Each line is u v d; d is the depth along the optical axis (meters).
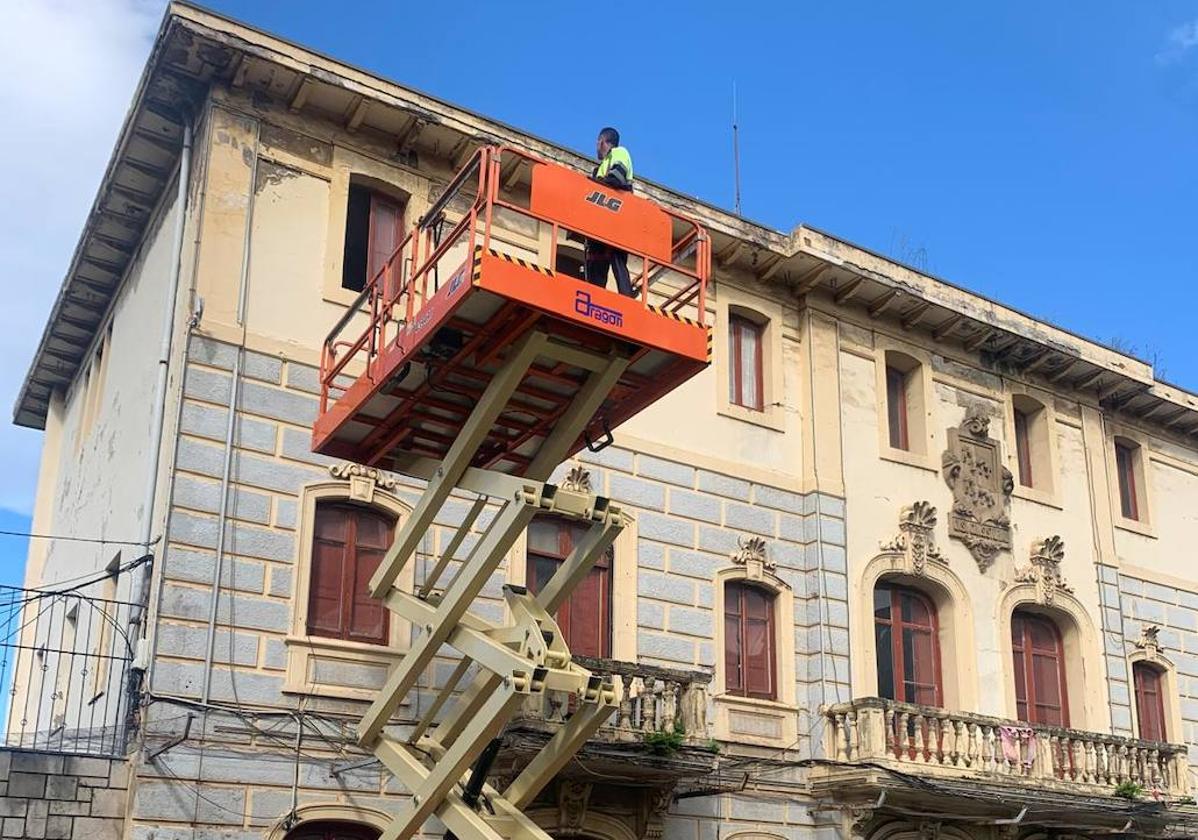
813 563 21.91
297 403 17.44
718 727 20.14
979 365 25.62
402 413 11.87
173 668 15.56
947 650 23.33
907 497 23.50
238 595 16.28
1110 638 25.69
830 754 20.83
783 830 20.30
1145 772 23.20
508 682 10.46
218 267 17.34
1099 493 26.88
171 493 16.14
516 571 18.75
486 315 10.19
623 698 17.83
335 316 18.14
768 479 22.08
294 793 15.97
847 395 23.34
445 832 16.61
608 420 11.77
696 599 20.58
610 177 11.29
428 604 11.98
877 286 23.39
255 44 17.80
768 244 22.47
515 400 11.43
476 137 19.33
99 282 22.92
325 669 16.67
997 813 21.53
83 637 20.58
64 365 26.38
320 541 17.33
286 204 18.20
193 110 18.39
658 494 20.67
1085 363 26.20
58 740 20.38
